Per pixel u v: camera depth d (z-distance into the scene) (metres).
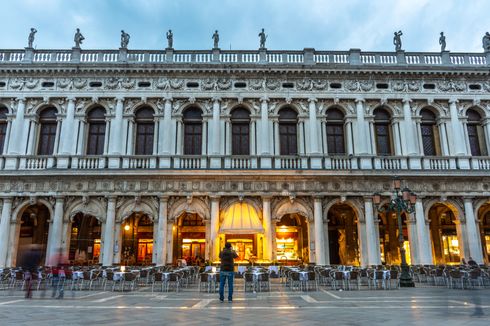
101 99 34.78
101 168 32.38
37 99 34.59
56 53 35.62
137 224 37.66
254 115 34.84
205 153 34.06
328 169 32.84
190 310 14.41
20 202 32.41
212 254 31.30
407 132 34.84
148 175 32.19
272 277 27.88
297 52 36.34
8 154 33.06
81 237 35.91
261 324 11.46
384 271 22.67
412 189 33.12
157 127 34.50
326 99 35.41
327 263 31.67
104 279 25.48
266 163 33.47
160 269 26.39
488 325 11.23
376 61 36.59
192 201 32.66
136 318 12.61
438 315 13.09
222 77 35.41
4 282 25.81
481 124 36.19
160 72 35.09
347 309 14.59
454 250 36.94
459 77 36.22
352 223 37.41
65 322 11.89
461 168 33.88
